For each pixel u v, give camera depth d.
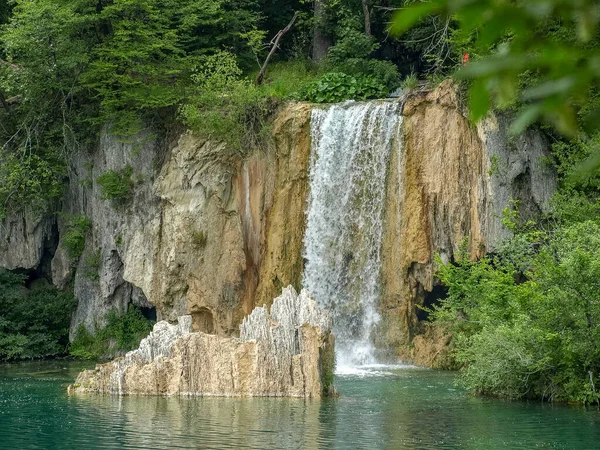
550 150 27.56
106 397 20.20
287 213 31.80
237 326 31.59
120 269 34.06
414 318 29.77
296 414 17.17
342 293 30.95
